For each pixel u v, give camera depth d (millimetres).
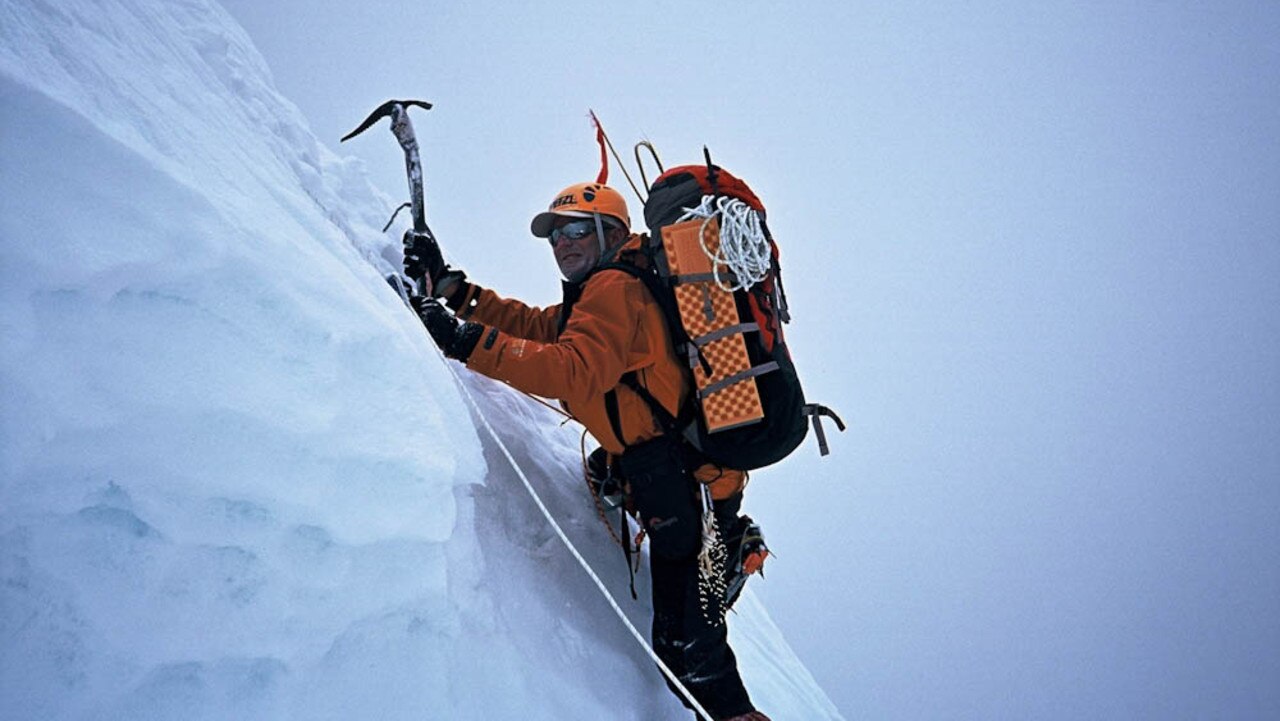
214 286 1366
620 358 2252
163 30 2248
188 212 1355
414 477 1488
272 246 1523
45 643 1131
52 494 1154
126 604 1202
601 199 2562
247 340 1389
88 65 1561
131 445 1212
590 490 2770
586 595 2375
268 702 1312
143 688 1206
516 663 1825
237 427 1317
